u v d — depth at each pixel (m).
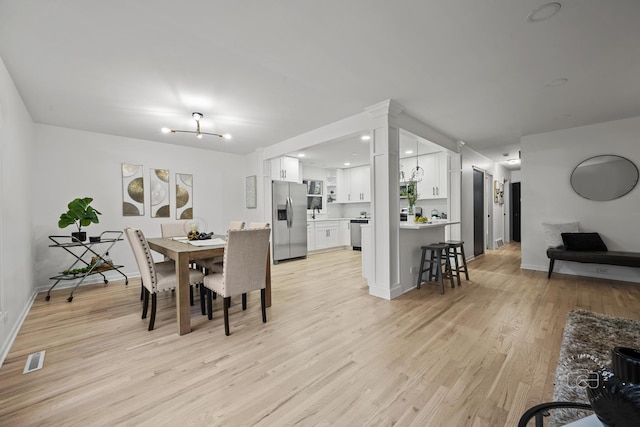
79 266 3.96
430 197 5.65
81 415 1.41
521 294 3.34
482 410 1.42
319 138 3.98
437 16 1.72
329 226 7.23
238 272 2.38
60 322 2.59
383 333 2.32
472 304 3.00
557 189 4.31
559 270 4.37
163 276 2.55
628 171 3.76
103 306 3.03
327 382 1.67
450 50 2.10
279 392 1.58
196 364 1.87
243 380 1.69
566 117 3.66
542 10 1.68
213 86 2.64
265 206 5.43
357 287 3.74
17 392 1.58
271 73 2.41
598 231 3.99
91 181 4.07
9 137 2.33
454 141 4.86
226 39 1.93
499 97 2.97
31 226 3.36
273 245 5.48
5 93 2.23
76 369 1.82
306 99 2.98
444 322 2.53
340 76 2.48
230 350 2.06
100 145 4.16
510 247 7.29
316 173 7.54
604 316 2.53
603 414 0.63
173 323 2.57
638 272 3.76
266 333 2.34
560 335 2.24
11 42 1.92
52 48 2.00
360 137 4.48
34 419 1.38
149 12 1.65
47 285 3.70
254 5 1.61
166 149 4.82
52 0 1.54
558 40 1.98
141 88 2.66
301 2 1.59
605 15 1.72
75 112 3.27
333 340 2.21
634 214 3.75
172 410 1.44
